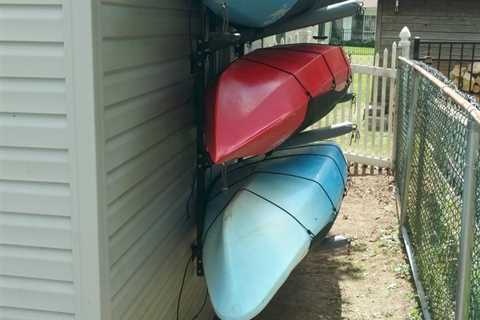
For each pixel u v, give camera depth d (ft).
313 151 13.24
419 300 14.32
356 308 14.70
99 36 7.27
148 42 9.07
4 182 7.62
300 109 10.72
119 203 8.18
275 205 10.62
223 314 9.26
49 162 7.48
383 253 17.89
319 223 10.86
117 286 8.24
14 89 7.36
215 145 9.75
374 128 26.48
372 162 26.58
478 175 8.73
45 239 7.68
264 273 9.57
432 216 13.38
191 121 11.69
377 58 32.81
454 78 36.50
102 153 7.51
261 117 10.07
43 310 7.86
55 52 7.20
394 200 22.77
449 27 37.65
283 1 10.38
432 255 13.12
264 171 11.91
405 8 37.76
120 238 8.27
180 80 10.85
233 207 10.54
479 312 8.45
